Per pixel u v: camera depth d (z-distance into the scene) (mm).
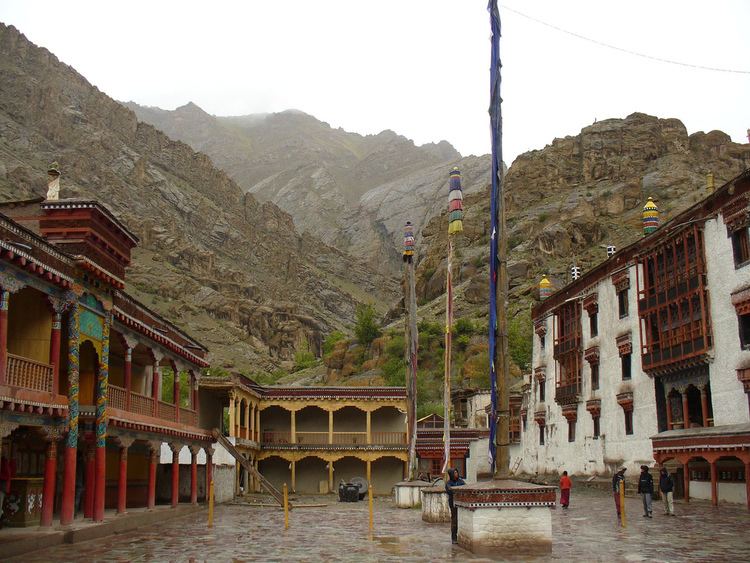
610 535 21812
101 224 25484
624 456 44844
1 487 22406
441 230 160500
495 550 17234
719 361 35406
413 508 37250
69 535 21734
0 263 19484
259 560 17672
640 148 144625
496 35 20266
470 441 62062
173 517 31938
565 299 55688
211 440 39938
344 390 60188
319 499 51562
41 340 23453
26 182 181875
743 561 16375
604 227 123000
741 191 33781
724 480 34656
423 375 101500
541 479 56656
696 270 37250
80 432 25031
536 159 151750
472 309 116750
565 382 54438
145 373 37906
